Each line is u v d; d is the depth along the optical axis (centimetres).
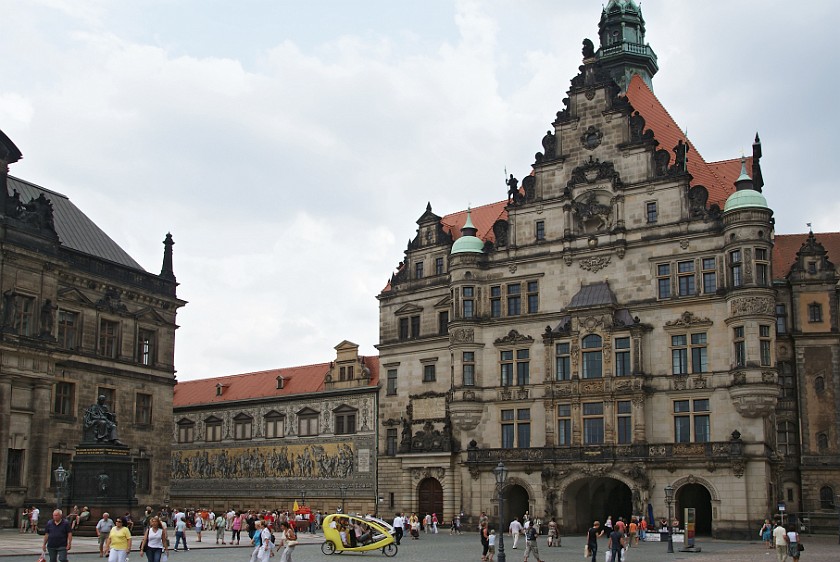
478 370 9250
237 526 6631
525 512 9075
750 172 9088
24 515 6856
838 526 7975
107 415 6669
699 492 8650
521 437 8938
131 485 6562
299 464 11156
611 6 10825
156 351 9081
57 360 7812
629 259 8625
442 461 9431
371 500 10231
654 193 8594
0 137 7350
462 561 5322
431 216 10294
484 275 9419
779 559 4784
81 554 4953
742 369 7750
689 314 8212
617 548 4794
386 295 10544
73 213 9075
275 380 12225
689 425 8094
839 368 9000
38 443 7475
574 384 8581
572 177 9050
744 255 7888
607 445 8300
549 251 9031
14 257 7344
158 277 9162
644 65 10650
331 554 5741
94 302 8394
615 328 8450
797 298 9219
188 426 12681
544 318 8950
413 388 10050
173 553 5566
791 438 9044
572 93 9262
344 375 11119
